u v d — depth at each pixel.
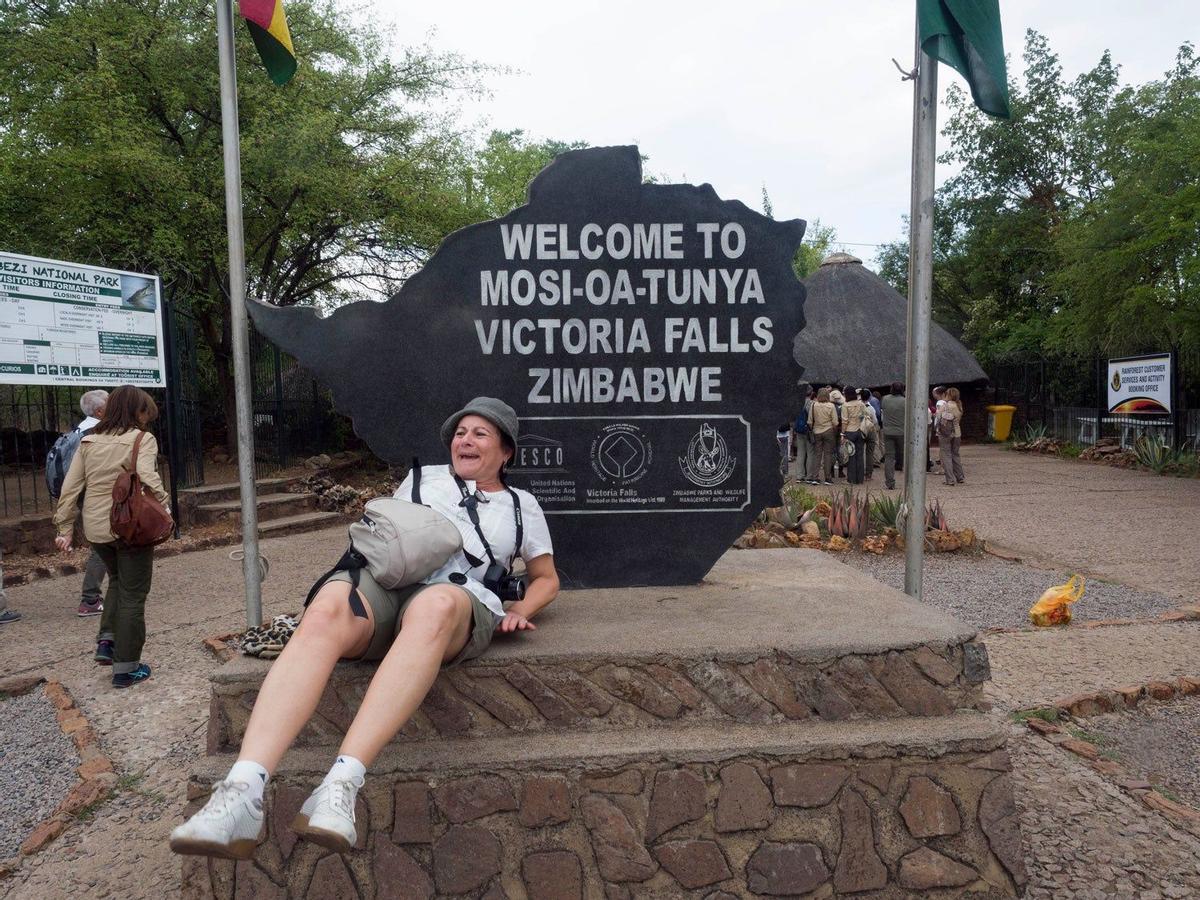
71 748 4.23
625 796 2.72
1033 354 24.47
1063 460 19.11
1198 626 6.02
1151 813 3.38
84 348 8.47
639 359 3.88
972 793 2.81
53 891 3.03
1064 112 28.28
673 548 3.91
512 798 2.70
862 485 15.21
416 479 3.17
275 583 7.66
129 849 3.29
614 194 3.85
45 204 13.38
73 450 6.66
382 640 2.72
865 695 2.95
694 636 3.04
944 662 2.97
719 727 2.89
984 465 18.27
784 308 3.90
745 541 8.92
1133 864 3.03
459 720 2.84
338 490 12.30
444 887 2.67
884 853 2.77
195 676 5.21
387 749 2.77
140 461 5.04
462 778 2.69
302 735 2.81
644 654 2.91
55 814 3.54
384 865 2.67
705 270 3.88
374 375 3.84
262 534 10.23
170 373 9.70
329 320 3.82
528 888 2.69
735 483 3.92
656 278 3.87
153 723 4.51
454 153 16.42
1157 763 3.89
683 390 3.90
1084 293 17.97
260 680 2.79
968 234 30.94
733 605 3.50
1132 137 18.11
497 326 3.85
